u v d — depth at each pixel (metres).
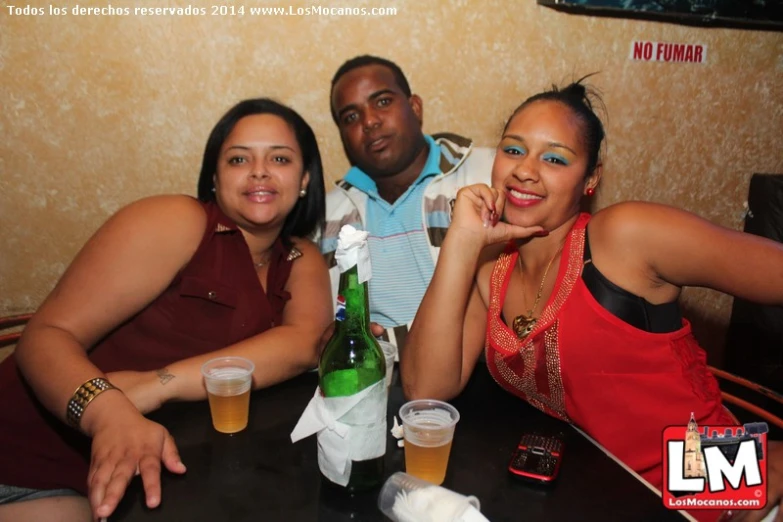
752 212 2.25
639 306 1.12
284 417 1.12
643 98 2.12
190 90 1.85
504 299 1.29
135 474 0.91
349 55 1.90
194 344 1.36
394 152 1.75
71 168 1.86
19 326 1.94
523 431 1.07
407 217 1.76
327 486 0.89
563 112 1.16
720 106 2.20
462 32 1.94
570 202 1.18
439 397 1.19
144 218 1.31
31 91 1.79
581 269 1.14
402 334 1.68
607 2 1.96
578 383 1.15
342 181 1.85
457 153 1.80
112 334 1.36
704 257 1.07
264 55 1.86
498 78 2.00
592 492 0.89
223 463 0.96
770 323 2.10
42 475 1.27
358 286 0.85
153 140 1.88
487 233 1.18
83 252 1.29
